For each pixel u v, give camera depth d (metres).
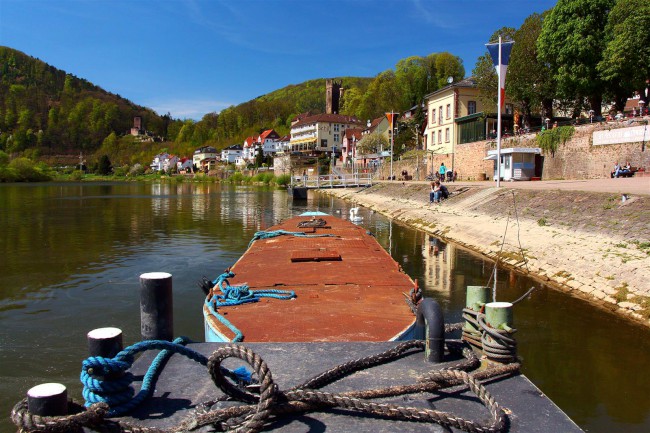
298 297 5.46
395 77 96.12
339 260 7.79
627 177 23.30
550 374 6.29
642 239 11.02
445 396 2.39
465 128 42.53
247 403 2.26
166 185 82.88
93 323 8.35
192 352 2.49
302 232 11.30
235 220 25.05
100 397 2.14
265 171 97.81
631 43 25.67
